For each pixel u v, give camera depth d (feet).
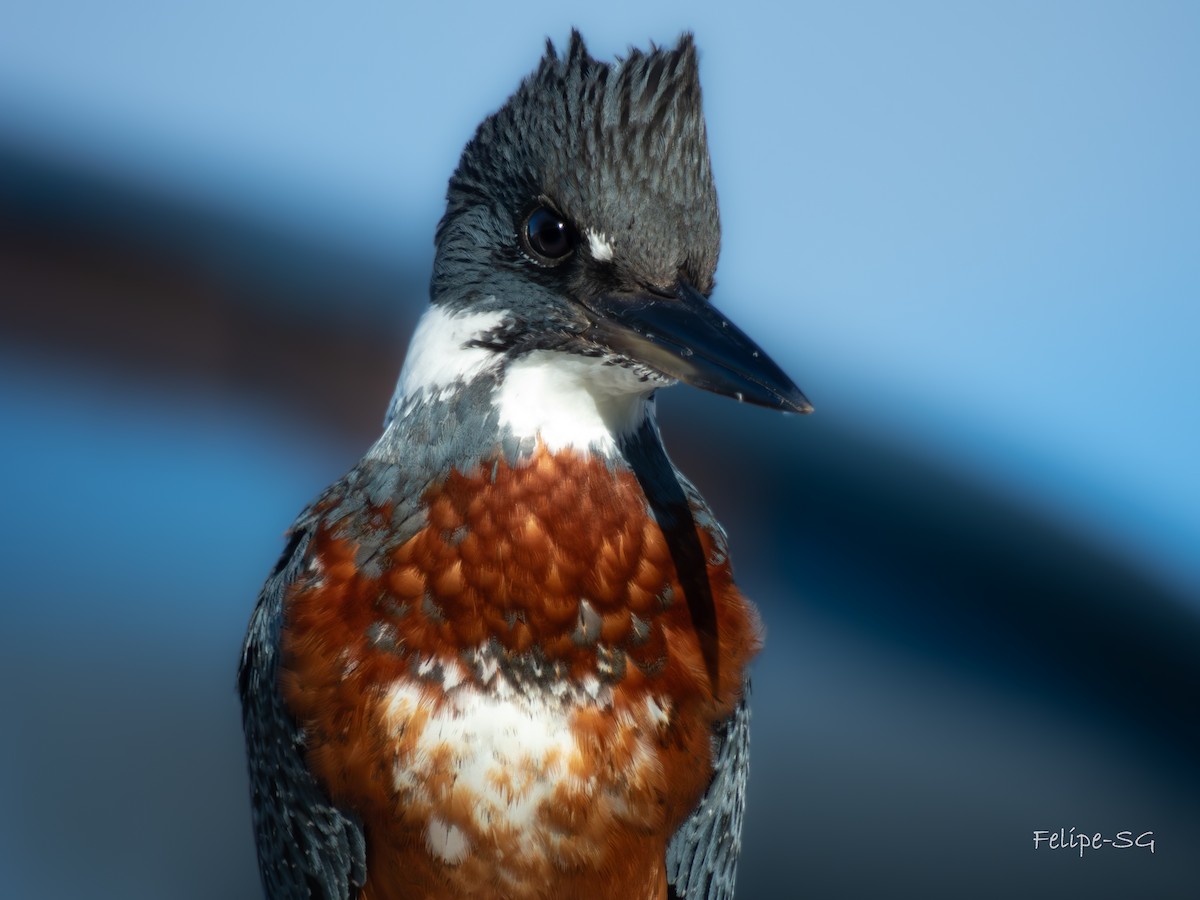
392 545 8.53
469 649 8.51
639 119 8.54
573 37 8.57
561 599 8.53
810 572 11.03
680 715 8.55
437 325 8.59
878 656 10.71
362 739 8.51
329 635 8.52
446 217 8.61
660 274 8.54
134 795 9.48
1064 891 9.38
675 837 8.59
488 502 8.53
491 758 8.51
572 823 8.52
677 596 8.56
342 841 8.55
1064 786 9.66
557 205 8.54
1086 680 10.68
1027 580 11.01
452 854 8.52
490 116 8.60
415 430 8.56
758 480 11.35
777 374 8.51
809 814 9.52
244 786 9.53
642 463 8.59
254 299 12.48
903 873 9.37
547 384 8.55
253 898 9.37
